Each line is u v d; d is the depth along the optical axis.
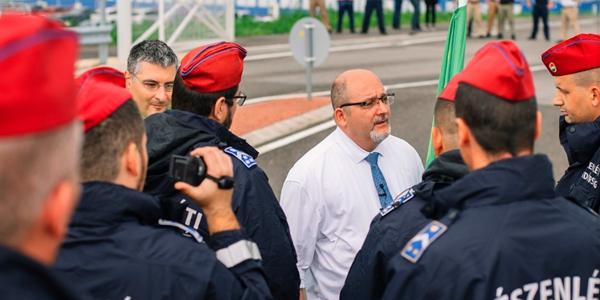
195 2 17.28
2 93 1.33
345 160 4.10
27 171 1.37
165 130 3.16
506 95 2.36
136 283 2.29
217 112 3.47
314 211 4.05
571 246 2.38
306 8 24.64
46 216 1.42
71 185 1.45
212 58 3.43
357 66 17.45
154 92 4.64
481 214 2.39
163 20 16.77
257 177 3.27
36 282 1.33
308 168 4.08
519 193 2.40
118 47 15.97
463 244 2.35
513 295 2.32
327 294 4.09
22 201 1.37
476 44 21.97
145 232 2.35
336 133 4.17
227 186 2.48
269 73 16.20
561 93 3.95
